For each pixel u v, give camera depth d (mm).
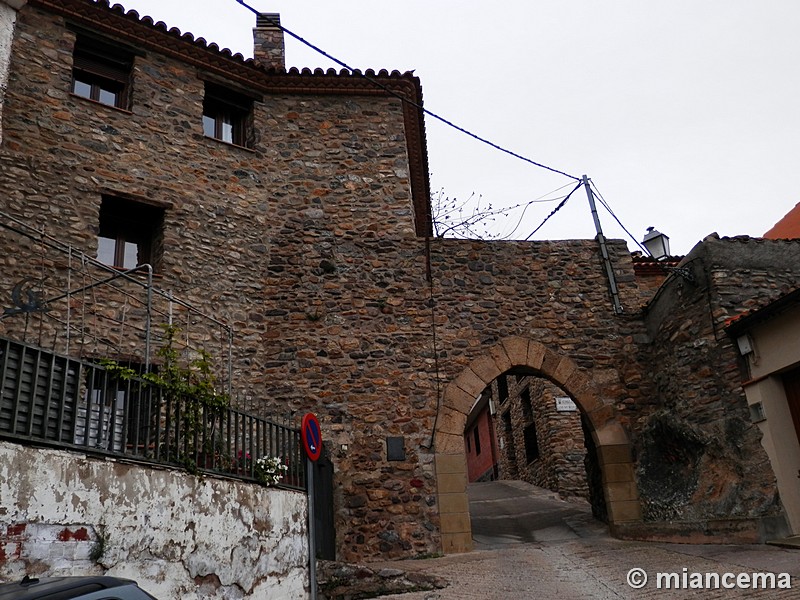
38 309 6008
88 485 4465
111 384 5055
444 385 9883
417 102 11594
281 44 12141
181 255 9398
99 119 9320
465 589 6781
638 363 10523
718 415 9047
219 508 5641
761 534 7746
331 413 9516
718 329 9148
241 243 10031
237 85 10797
